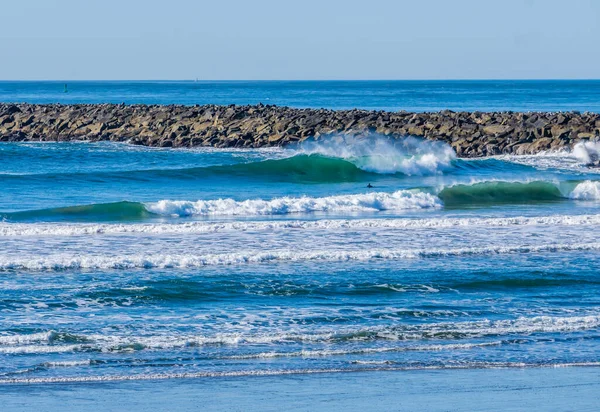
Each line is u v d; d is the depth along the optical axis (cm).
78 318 5391
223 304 5750
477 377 4484
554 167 15000
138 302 5766
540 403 4109
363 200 10394
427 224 8794
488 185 11619
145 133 19938
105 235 8131
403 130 18800
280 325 5303
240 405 4075
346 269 6675
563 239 8006
